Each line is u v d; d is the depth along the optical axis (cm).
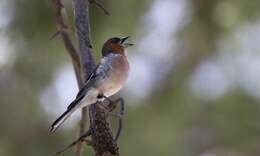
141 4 1333
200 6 1390
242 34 1402
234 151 1475
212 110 1444
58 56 1290
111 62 863
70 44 975
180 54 1421
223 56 1419
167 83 1416
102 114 755
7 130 1328
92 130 753
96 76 836
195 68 1427
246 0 1373
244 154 1468
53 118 1340
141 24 1352
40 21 1242
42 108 1333
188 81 1427
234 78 1426
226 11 1381
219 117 1446
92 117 759
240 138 1450
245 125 1441
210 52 1416
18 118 1330
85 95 822
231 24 1385
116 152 748
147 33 1372
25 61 1277
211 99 1439
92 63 777
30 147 1335
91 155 1256
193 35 1405
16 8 1244
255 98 1434
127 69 884
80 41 783
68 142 1343
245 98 1431
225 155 1474
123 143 1358
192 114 1432
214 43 1405
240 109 1436
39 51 1268
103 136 749
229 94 1434
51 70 1302
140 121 1381
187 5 1395
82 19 788
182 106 1421
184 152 1434
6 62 1280
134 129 1370
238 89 1427
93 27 1271
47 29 1247
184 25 1398
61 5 980
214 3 1388
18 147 1334
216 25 1391
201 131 1460
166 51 1412
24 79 1298
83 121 925
